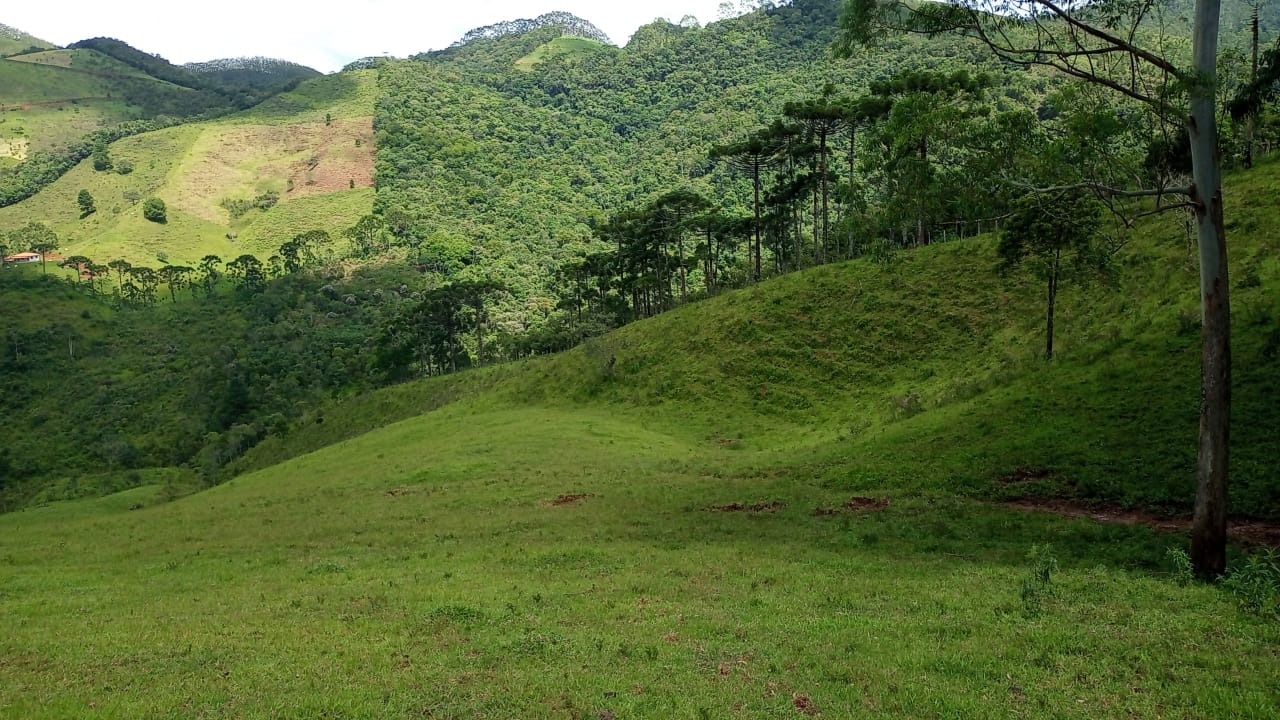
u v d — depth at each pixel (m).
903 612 13.62
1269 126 48.44
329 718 9.48
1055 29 18.22
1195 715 8.65
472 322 138.75
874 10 18.77
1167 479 22.19
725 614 13.76
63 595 20.19
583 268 117.25
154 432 129.38
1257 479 20.69
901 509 24.36
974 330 51.59
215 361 148.00
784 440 46.53
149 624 15.54
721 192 182.38
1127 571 16.75
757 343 59.88
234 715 9.67
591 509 29.31
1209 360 16.14
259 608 16.59
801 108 70.19
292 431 110.00
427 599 16.42
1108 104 18.03
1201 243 16.55
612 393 62.03
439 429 60.19
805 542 21.56
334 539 27.64
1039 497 23.66
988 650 11.05
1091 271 37.38
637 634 12.66
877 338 55.31
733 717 8.99
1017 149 18.59
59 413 138.00
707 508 27.98
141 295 187.25
